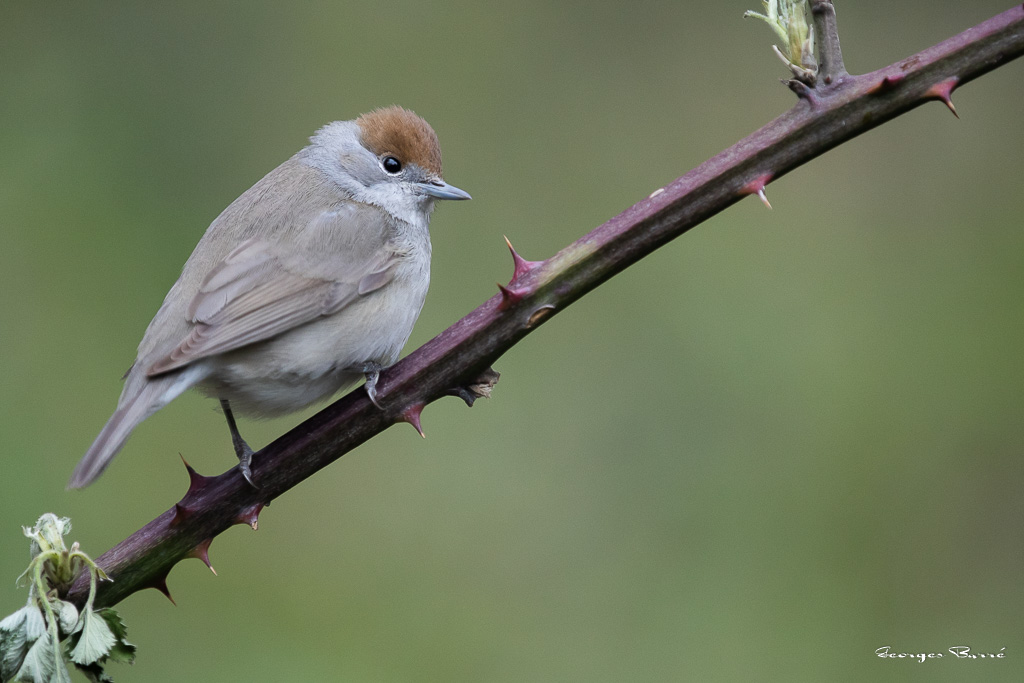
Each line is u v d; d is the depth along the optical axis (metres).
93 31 13.14
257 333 7.12
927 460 10.63
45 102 12.78
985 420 10.75
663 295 12.13
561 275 5.71
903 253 12.18
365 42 13.68
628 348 11.84
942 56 5.36
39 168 12.38
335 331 7.48
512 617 10.17
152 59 13.20
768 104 13.33
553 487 11.08
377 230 7.93
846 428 10.93
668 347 11.79
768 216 12.67
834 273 12.07
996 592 9.96
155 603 10.05
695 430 11.33
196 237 12.37
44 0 13.09
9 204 12.12
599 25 13.90
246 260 7.38
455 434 11.32
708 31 13.73
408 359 5.95
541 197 12.98
